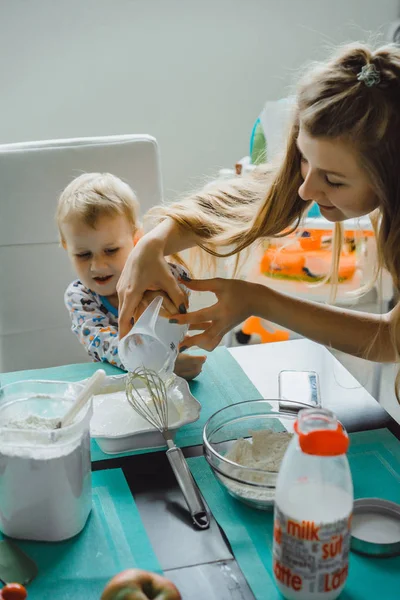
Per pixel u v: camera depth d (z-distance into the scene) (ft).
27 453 2.42
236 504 2.74
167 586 2.25
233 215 3.99
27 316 5.04
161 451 3.09
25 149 4.81
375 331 3.58
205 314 3.43
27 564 2.42
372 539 2.50
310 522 2.09
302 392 3.43
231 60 8.21
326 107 2.83
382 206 3.16
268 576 2.37
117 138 5.02
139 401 3.28
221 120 8.48
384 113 2.81
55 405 2.72
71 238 4.58
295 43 8.33
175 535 2.57
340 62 2.96
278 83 8.45
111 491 2.81
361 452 3.06
